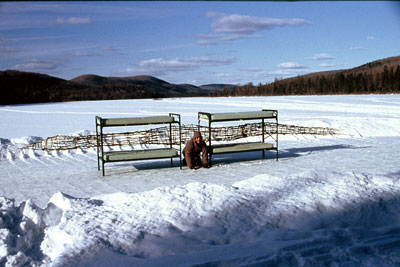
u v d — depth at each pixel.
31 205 5.23
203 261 3.85
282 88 144.62
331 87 132.75
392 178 6.53
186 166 11.12
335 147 14.55
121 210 5.24
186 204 5.30
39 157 13.56
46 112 43.16
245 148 11.11
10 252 4.45
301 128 18.83
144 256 4.09
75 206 5.41
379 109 35.75
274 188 6.04
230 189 5.91
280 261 3.88
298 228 4.77
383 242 4.32
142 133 16.97
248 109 39.41
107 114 37.41
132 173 10.27
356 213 5.21
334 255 4.07
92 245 4.24
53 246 4.56
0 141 15.31
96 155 13.94
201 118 11.37
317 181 6.43
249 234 4.56
